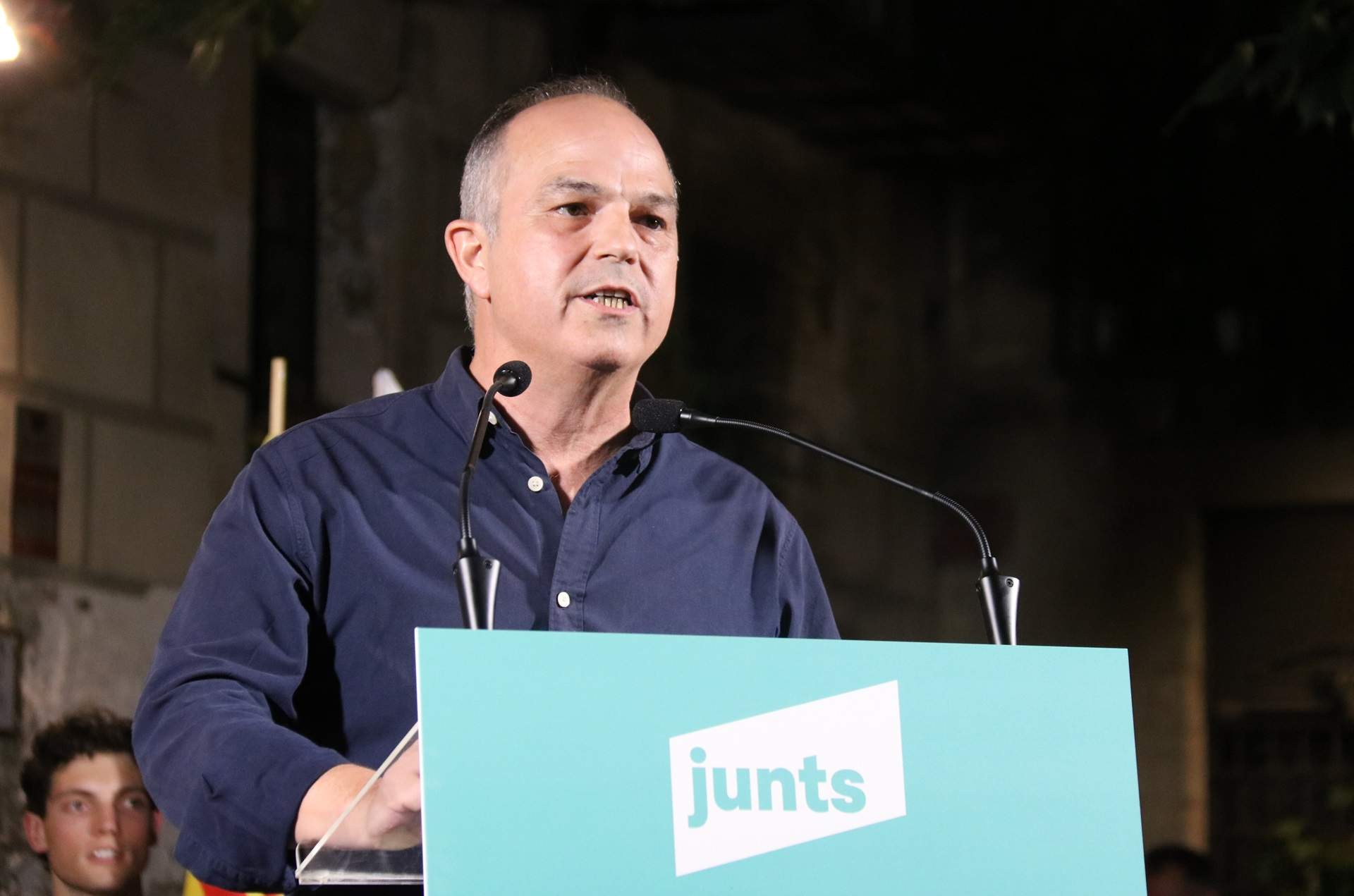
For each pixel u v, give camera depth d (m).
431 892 3.74
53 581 13.67
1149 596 33.03
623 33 24.11
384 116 19.78
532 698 3.90
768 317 28.59
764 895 3.99
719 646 4.08
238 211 16.52
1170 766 32.50
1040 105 29.09
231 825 4.75
